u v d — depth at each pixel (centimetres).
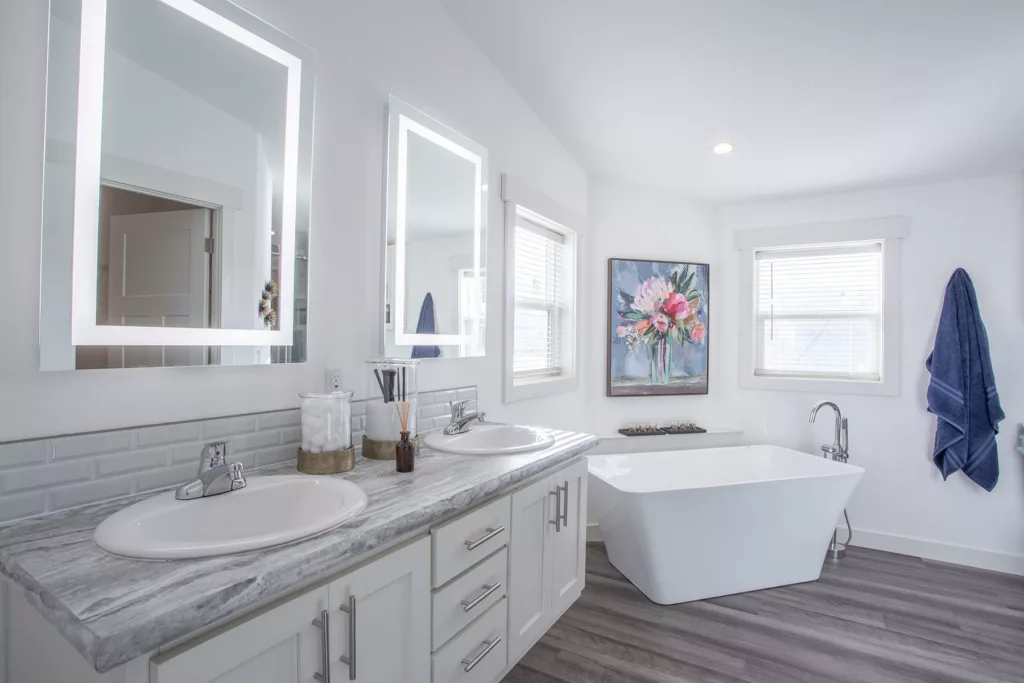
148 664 73
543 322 307
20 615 95
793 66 205
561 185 304
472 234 225
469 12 208
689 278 364
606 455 308
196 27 127
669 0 172
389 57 186
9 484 100
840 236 336
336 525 102
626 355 351
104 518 104
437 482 136
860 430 330
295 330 151
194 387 129
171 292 123
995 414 288
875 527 325
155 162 119
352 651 101
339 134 167
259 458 143
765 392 357
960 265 309
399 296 189
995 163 286
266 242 143
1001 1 161
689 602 247
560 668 194
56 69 104
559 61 220
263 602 88
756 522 256
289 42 148
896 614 239
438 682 129
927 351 315
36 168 103
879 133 257
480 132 234
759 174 317
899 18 172
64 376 107
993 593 262
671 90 230
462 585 138
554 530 194
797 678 191
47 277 103
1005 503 296
